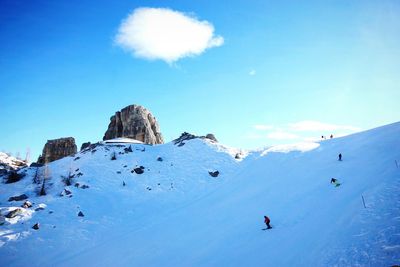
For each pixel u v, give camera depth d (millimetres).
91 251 33969
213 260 24516
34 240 37562
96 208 49312
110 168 69500
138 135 112250
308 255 19656
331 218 24500
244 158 70250
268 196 38719
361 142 48531
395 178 26500
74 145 108562
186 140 89938
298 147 60750
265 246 24141
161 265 26500
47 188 59625
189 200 50906
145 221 43188
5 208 44781
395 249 15953
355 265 16156
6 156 105438
